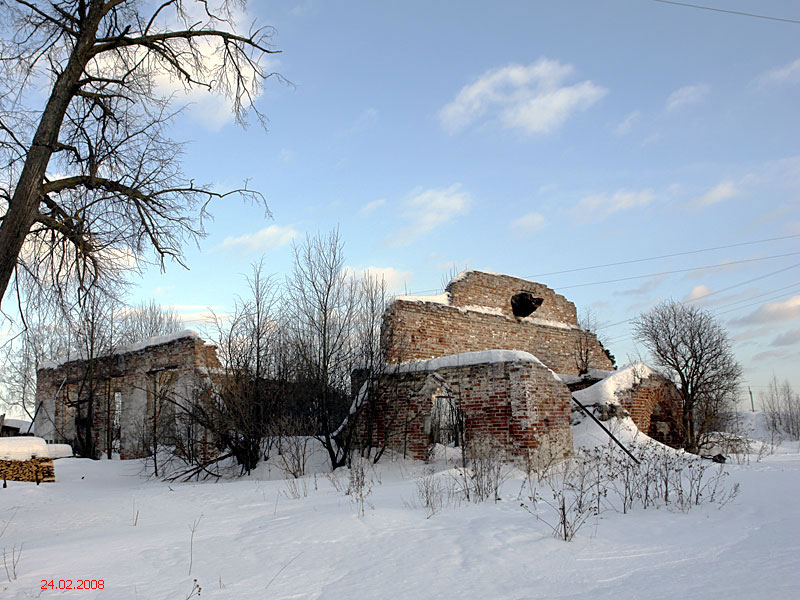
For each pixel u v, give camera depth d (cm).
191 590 527
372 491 1147
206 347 2055
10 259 905
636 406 2045
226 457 1767
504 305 2341
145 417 2184
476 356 1608
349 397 1861
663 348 2598
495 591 509
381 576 558
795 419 5678
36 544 818
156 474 1803
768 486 1144
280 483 1389
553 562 607
